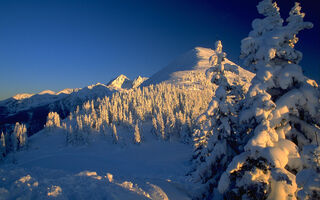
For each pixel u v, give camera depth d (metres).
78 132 117.38
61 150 113.06
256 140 7.60
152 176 52.72
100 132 125.12
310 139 8.05
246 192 7.69
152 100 152.38
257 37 8.93
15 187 8.79
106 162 80.06
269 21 8.95
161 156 86.12
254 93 8.26
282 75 8.25
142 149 101.06
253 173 7.71
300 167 7.30
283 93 8.81
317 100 7.89
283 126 8.29
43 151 116.50
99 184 10.54
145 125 129.88
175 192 15.08
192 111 108.75
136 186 12.34
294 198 7.14
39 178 11.62
